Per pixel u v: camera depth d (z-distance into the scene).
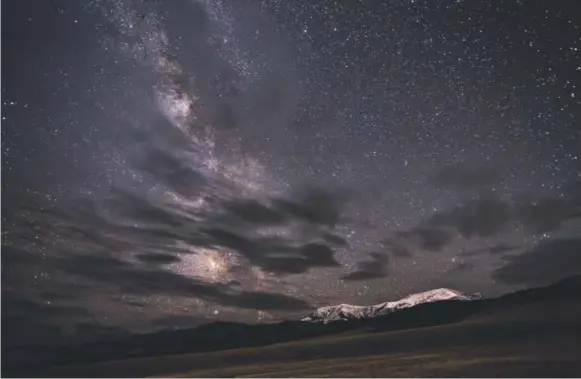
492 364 44.84
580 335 67.38
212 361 95.31
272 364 75.94
